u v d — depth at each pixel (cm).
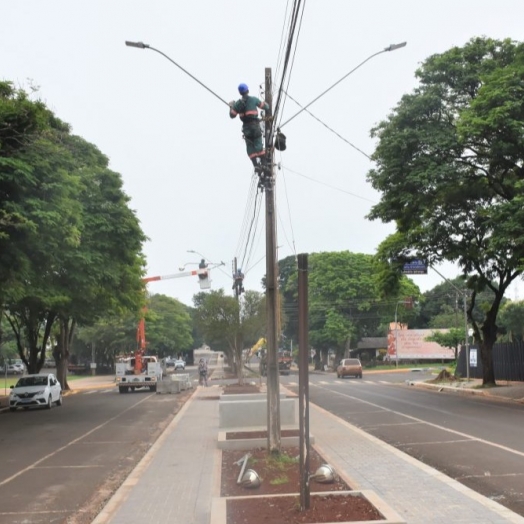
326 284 7431
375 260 3120
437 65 2506
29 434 1811
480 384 3522
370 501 716
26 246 1847
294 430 1519
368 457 1166
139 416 2338
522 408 2277
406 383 4362
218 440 1327
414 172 2394
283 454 1137
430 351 7775
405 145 2402
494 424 1745
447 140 2352
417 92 2558
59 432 1852
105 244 2433
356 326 7631
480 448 1304
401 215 2642
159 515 780
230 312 4078
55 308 3114
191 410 2402
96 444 1568
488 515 713
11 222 1652
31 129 1753
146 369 4738
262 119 1133
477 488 926
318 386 4166
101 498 946
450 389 3497
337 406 2531
